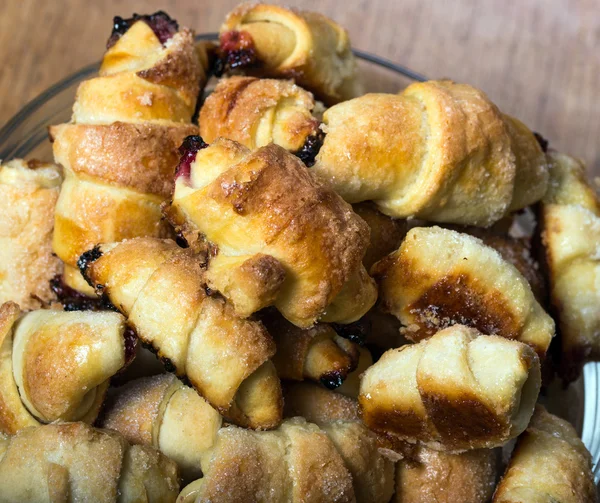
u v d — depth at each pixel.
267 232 0.26
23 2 0.48
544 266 0.34
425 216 0.31
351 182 0.30
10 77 0.46
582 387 0.34
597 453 0.32
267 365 0.27
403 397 0.28
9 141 0.37
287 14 0.34
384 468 0.29
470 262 0.29
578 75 0.52
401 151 0.30
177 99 0.32
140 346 0.30
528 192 0.33
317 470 0.27
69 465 0.25
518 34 0.53
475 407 0.26
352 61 0.36
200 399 0.29
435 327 0.30
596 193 0.36
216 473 0.26
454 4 0.53
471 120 0.30
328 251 0.26
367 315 0.31
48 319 0.28
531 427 0.30
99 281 0.27
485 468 0.30
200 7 0.50
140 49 0.32
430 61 0.51
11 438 0.27
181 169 0.27
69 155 0.30
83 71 0.38
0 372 0.28
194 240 0.27
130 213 0.30
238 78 0.32
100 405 0.28
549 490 0.28
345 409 0.30
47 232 0.33
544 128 0.50
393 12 0.52
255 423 0.27
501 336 0.29
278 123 0.31
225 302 0.26
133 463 0.26
